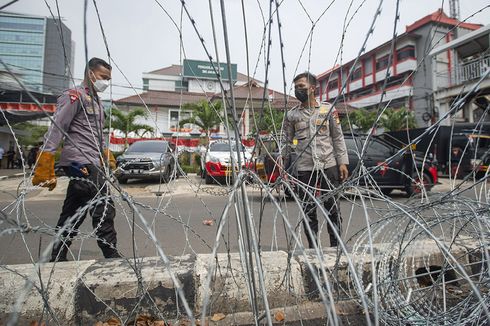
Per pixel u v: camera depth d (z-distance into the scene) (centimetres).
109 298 159
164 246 324
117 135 1706
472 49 1478
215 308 169
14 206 125
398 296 152
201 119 1495
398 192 779
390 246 166
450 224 153
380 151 653
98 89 199
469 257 186
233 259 187
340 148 258
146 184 862
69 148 205
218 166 754
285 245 316
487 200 137
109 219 217
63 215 218
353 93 2708
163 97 2156
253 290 96
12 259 281
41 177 193
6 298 153
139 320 160
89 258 286
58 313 155
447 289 190
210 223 424
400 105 1716
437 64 1525
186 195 698
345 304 174
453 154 935
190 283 168
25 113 845
